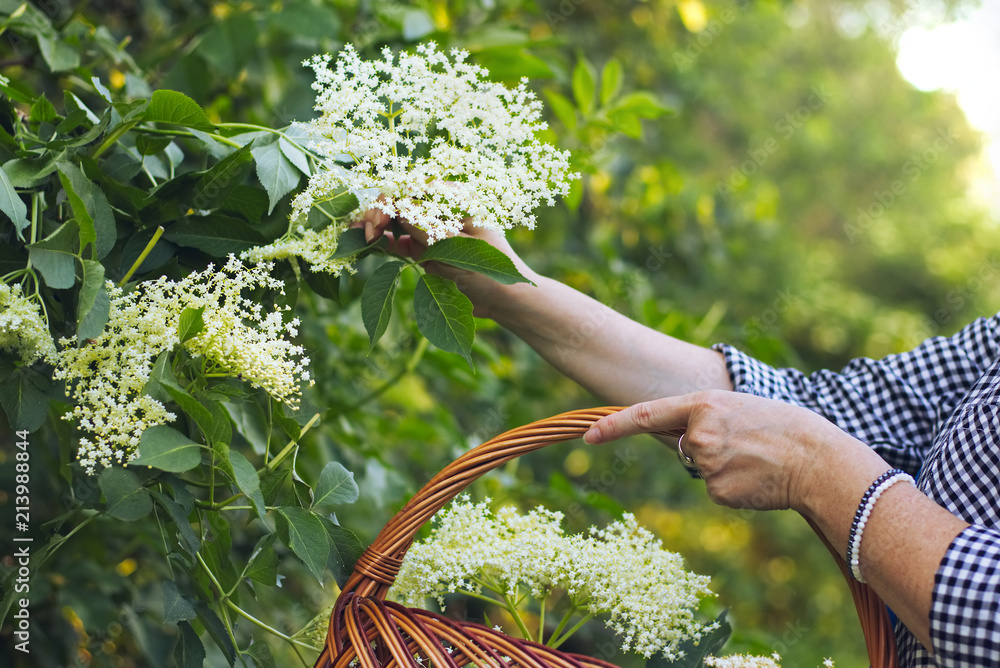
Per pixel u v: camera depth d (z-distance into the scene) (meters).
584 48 2.77
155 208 0.80
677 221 2.47
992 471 0.72
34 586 1.11
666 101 2.96
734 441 0.74
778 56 5.25
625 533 0.87
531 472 2.47
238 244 0.81
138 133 0.82
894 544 0.64
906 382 0.96
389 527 0.76
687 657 0.85
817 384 1.00
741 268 4.40
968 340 0.96
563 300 0.95
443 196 0.73
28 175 0.73
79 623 1.39
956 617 0.59
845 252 6.85
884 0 6.25
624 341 0.98
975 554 0.60
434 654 0.66
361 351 1.45
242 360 0.68
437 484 0.77
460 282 0.90
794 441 0.72
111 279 0.80
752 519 4.87
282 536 0.72
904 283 6.83
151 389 0.66
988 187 7.85
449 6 1.64
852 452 0.70
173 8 1.47
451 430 1.59
